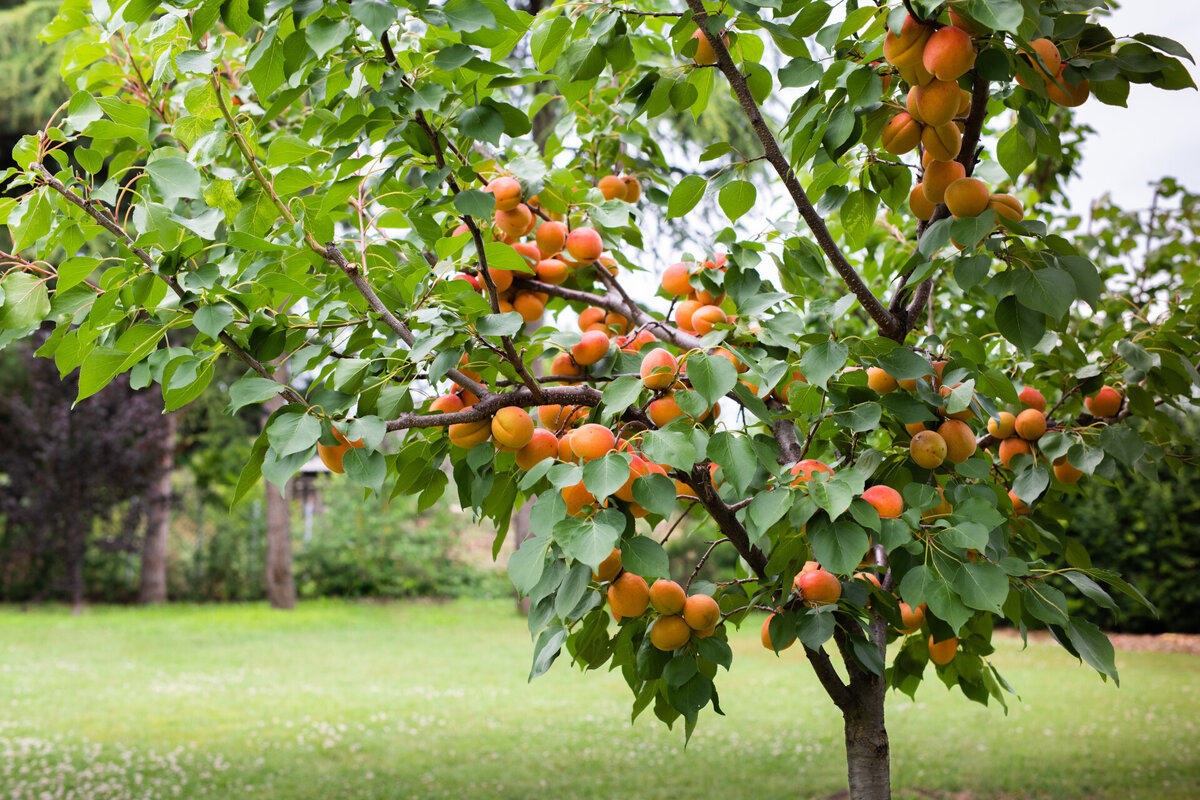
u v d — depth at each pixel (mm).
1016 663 9172
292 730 6211
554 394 1579
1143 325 2436
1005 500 1879
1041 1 1306
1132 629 11062
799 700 7301
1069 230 3523
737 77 1495
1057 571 1507
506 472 1708
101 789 4750
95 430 14070
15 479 13992
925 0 1171
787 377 1814
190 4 1345
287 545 14984
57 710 6746
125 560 15859
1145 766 5176
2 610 14156
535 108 2248
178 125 1742
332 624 12766
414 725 6406
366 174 1597
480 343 1536
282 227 1788
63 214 1494
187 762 5352
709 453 1378
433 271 1584
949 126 1387
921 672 2055
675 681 1520
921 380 1639
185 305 1455
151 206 1384
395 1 1309
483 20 1293
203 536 17016
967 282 1374
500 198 1811
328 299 1628
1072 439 1953
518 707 7043
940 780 4945
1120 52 1391
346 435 1321
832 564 1378
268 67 1422
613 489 1246
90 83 2111
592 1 1591
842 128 1452
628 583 1465
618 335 2172
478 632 11953
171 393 1457
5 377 14672
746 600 1871
